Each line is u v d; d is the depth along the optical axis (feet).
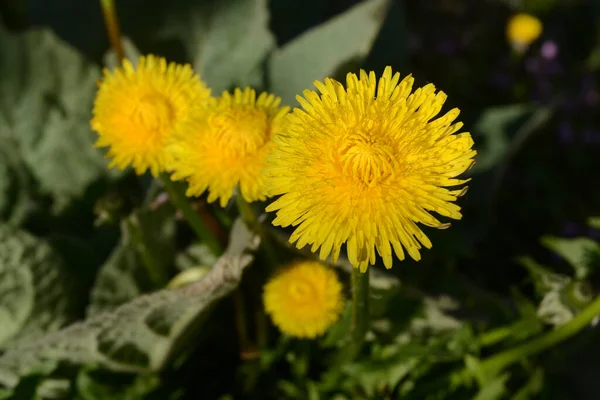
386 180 0.38
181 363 0.68
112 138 0.50
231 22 0.89
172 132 0.48
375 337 0.65
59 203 0.81
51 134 0.83
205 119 0.46
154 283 0.72
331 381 0.61
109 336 0.60
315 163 0.39
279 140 0.40
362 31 0.76
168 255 0.74
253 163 0.45
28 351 0.62
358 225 0.38
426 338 0.66
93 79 0.85
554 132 1.13
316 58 0.79
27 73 0.83
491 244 0.96
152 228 0.70
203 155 0.46
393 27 0.96
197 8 0.89
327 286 0.54
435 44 1.33
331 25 0.79
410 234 0.37
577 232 0.98
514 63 1.27
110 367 0.63
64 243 0.74
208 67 0.86
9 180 0.80
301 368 0.63
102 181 0.83
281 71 0.81
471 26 1.38
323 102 0.40
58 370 0.66
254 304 0.69
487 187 0.87
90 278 0.76
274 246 0.65
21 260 0.69
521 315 0.63
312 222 0.38
